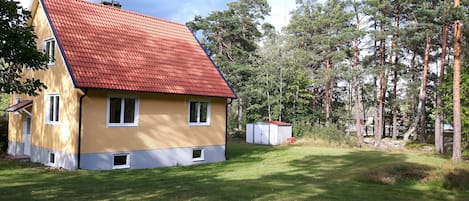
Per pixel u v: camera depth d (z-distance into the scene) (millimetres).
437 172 14961
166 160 18297
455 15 19594
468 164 17625
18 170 15297
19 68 10141
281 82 39969
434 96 39625
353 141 31906
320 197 10477
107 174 14883
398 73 39625
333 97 50156
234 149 26828
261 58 40500
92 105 15656
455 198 11594
